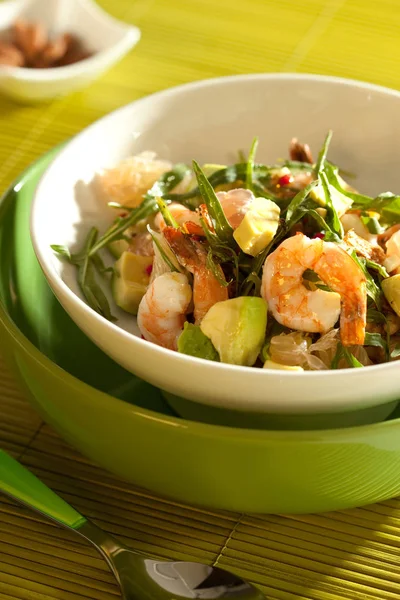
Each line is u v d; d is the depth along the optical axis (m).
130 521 0.73
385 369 0.69
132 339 0.71
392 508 0.74
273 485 0.70
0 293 0.78
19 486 0.72
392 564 0.72
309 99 0.87
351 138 0.88
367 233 0.80
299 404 0.70
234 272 0.77
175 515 0.74
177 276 0.76
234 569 0.71
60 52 1.04
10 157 0.94
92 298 0.81
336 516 0.74
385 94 0.86
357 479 0.70
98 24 1.05
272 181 0.84
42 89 0.98
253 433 0.69
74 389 0.71
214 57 1.03
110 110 0.99
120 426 0.70
